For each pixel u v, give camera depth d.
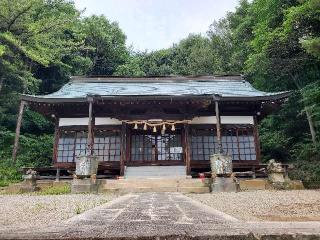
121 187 12.54
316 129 20.06
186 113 16.73
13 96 22.33
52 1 29.91
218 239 1.42
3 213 4.91
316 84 15.88
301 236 1.42
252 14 25.34
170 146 17.66
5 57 20.69
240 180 13.46
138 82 22.05
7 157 20.23
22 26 20.28
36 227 1.87
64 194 11.34
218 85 20.89
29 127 25.88
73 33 29.86
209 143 17.27
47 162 21.36
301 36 16.72
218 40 36.22
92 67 34.97
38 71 28.80
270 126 23.08
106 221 2.29
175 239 1.44
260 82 25.06
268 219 3.85
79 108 17.52
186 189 12.35
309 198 8.07
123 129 16.84
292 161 19.58
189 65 36.97
